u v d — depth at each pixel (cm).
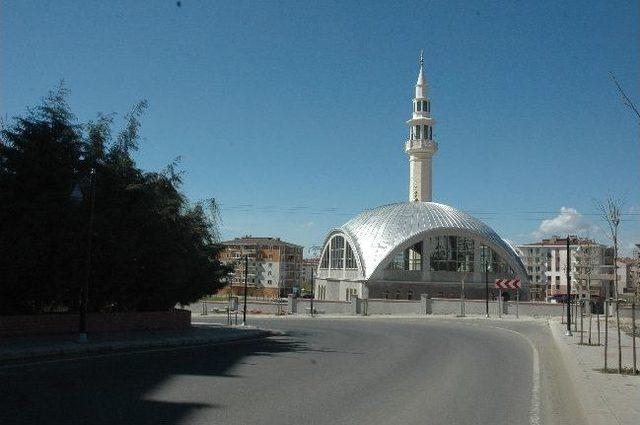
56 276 2250
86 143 2433
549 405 1195
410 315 5503
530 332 3475
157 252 2595
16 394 1125
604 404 1179
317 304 5725
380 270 6731
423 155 7806
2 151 2181
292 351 2134
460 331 3434
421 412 1080
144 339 2272
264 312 5694
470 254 6950
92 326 2403
